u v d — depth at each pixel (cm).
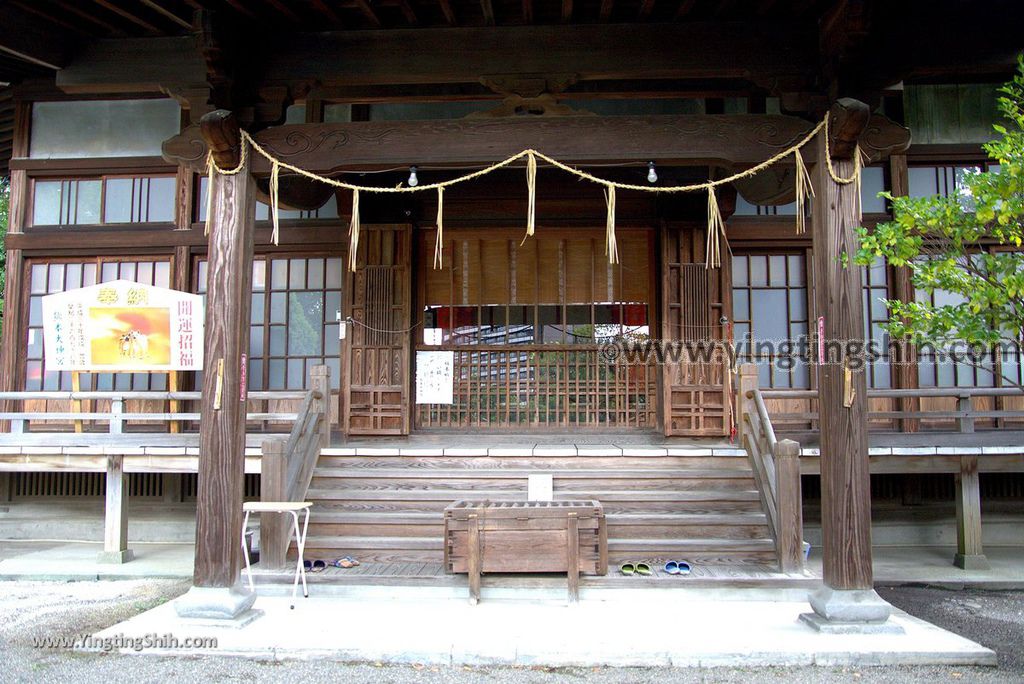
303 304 904
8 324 924
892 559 802
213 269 548
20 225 934
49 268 938
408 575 596
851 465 512
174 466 777
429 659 474
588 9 552
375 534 666
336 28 567
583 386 886
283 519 629
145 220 930
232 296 545
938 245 605
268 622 530
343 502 686
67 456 791
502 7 553
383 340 870
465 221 891
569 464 719
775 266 891
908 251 443
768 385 876
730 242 878
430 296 896
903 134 537
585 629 513
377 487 704
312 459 704
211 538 530
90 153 937
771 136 546
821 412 530
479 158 550
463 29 564
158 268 929
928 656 469
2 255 1509
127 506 799
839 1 510
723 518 652
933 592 694
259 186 653
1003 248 832
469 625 523
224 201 554
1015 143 438
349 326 873
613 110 894
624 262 891
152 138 933
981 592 696
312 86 572
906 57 536
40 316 934
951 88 892
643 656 471
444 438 868
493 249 897
